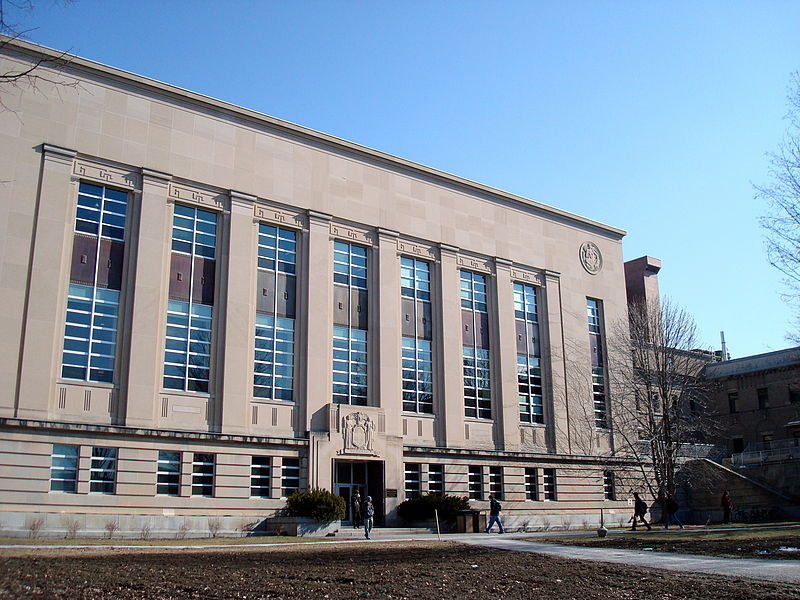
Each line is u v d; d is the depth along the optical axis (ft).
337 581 58.18
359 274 155.22
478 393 167.43
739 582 58.03
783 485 183.52
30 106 121.60
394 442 146.92
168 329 128.67
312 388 140.15
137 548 88.38
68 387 116.57
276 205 145.48
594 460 181.47
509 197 184.65
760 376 231.30
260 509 128.57
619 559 77.61
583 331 193.06
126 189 129.08
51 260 118.21
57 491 111.86
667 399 171.01
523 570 67.72
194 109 139.03
